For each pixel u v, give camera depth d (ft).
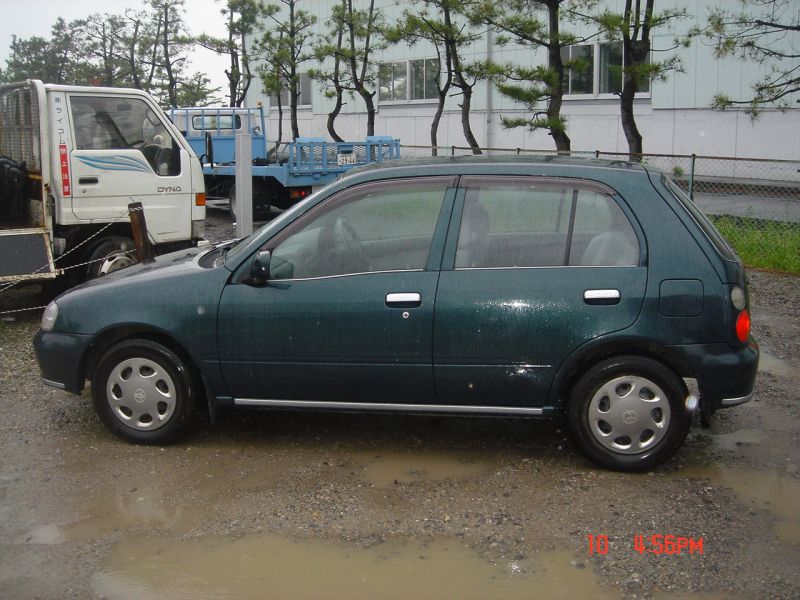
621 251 15.76
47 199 28.17
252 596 11.93
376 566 12.74
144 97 30.17
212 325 16.61
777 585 12.19
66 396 20.68
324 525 14.03
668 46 74.13
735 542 13.46
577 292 15.60
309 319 16.24
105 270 29.86
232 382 16.84
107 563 12.85
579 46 82.12
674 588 12.13
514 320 15.69
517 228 16.08
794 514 14.43
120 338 17.47
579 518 14.29
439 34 62.80
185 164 31.30
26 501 14.92
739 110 70.64
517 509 14.62
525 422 18.94
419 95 98.12
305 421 19.01
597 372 15.75
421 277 16.02
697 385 15.61
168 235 31.14
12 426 18.63
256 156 63.46
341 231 16.49
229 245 20.16
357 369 16.25
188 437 17.89
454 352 15.89
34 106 28.19
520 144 88.89
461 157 18.07
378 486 15.57
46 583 12.30
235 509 14.61
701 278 15.49
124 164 29.71
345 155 57.21
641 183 16.03
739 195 48.42
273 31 94.58
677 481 15.76
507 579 12.37
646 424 15.80
